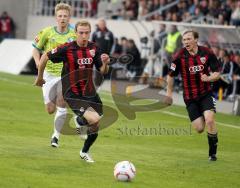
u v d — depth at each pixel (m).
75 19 83.88
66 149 30.09
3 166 25.39
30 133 34.03
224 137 37.84
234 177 26.92
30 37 90.88
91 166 26.72
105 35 62.25
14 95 51.31
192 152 32.25
